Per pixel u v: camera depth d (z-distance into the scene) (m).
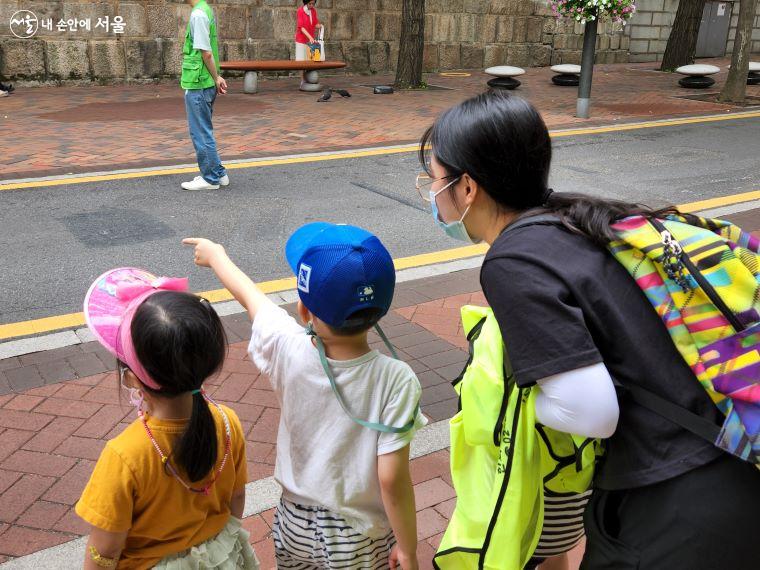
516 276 1.47
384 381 1.73
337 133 10.55
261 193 7.45
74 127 10.27
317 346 1.72
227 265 2.06
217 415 1.76
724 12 23.77
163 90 13.94
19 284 5.07
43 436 3.30
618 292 1.47
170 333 1.51
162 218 6.58
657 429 1.46
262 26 15.77
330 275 1.60
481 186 1.60
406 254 5.91
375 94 14.45
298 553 1.89
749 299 1.42
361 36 17.14
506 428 1.63
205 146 7.30
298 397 1.78
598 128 11.33
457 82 16.75
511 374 1.63
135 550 1.68
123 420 3.45
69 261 5.51
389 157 9.20
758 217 6.82
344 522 1.82
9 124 10.32
